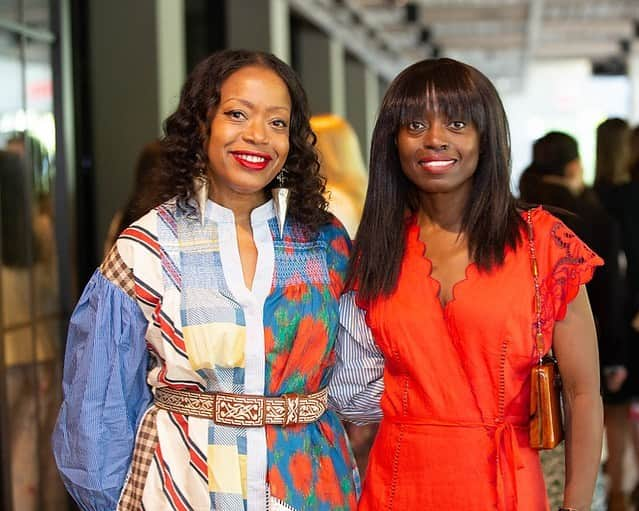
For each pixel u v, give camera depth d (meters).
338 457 2.04
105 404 1.95
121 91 5.30
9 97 3.65
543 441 1.92
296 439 1.96
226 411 1.92
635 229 4.18
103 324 1.93
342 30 12.05
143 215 2.01
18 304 3.60
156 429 1.97
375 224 2.05
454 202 2.01
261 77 1.95
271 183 2.06
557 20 13.80
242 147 1.92
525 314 1.93
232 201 2.00
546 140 3.64
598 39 16.09
